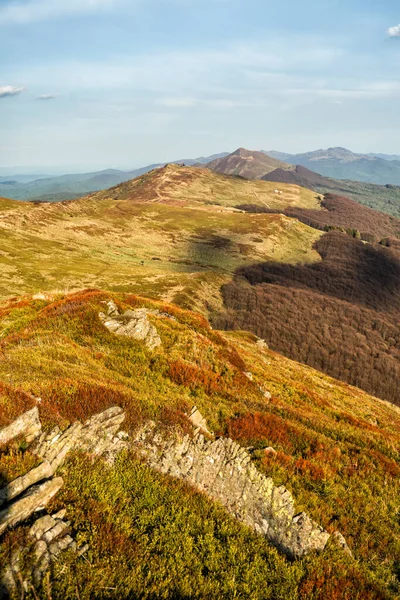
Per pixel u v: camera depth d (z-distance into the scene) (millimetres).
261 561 8281
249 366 27766
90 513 7512
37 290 77625
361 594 8219
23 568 5812
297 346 117562
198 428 12477
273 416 16344
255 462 12055
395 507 12297
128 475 9227
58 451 8641
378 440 18641
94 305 25438
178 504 9070
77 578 6090
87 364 16812
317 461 13711
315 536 9516
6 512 6312
